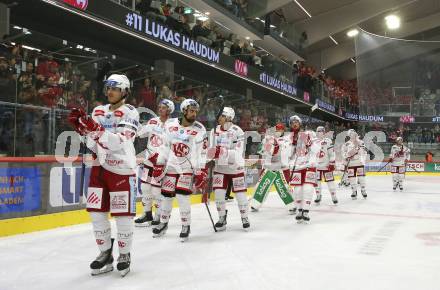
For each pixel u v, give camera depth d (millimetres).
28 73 6262
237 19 14914
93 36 10422
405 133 22609
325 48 28062
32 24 9172
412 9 26344
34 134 6250
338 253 4613
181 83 9664
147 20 9461
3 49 5957
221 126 5961
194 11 13477
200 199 9422
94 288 3340
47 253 4523
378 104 23438
